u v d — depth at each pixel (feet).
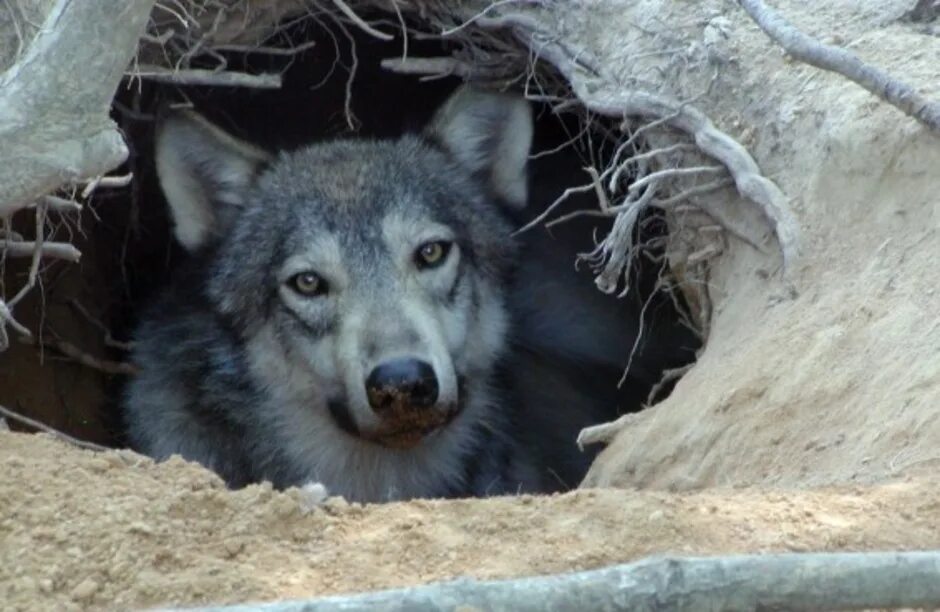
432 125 42.11
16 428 41.57
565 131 44.24
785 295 31.71
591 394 43.52
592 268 42.98
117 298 48.49
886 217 30.86
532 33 41.16
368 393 34.58
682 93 37.01
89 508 21.52
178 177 40.50
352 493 40.40
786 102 34.40
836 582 15.40
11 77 25.14
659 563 15.49
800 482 25.77
